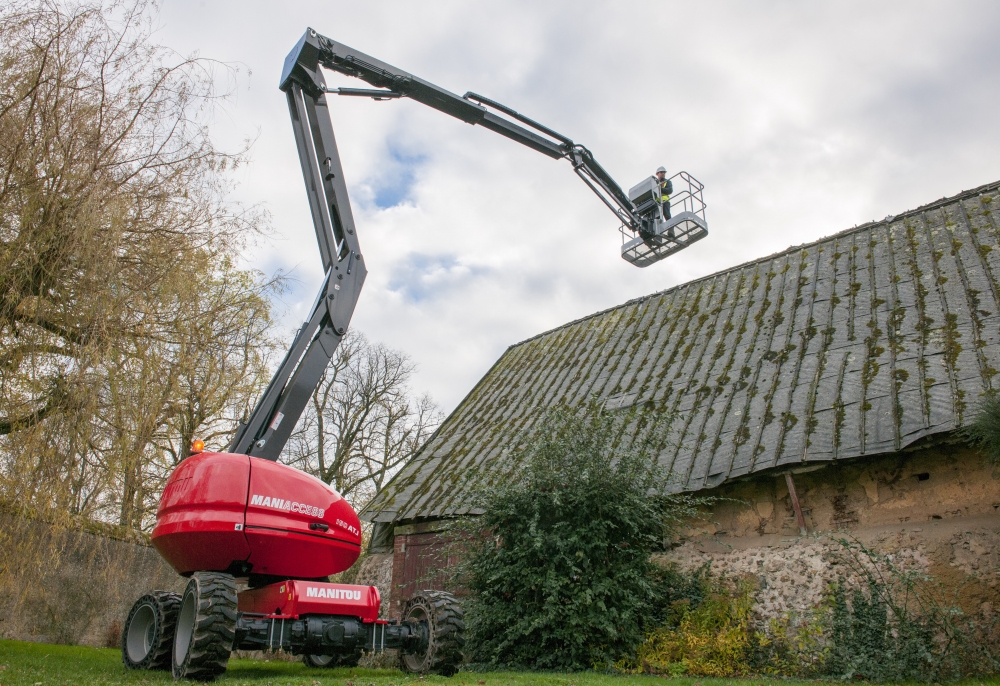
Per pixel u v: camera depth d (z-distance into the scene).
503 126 10.20
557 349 14.29
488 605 7.91
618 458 8.30
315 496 6.12
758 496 8.27
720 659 7.04
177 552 5.77
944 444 7.08
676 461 8.69
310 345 6.66
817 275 10.74
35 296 6.53
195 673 4.82
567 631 7.17
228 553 5.69
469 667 7.46
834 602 7.11
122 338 6.65
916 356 8.00
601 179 11.43
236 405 8.00
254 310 8.42
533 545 7.41
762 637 7.33
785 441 7.88
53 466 6.07
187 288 7.29
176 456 8.23
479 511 9.27
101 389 6.43
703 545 8.51
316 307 6.81
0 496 5.92
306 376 6.48
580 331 14.41
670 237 11.98
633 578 7.41
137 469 6.69
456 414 14.33
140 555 11.48
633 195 12.48
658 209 12.08
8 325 6.35
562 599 7.40
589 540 7.52
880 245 10.46
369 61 8.44
